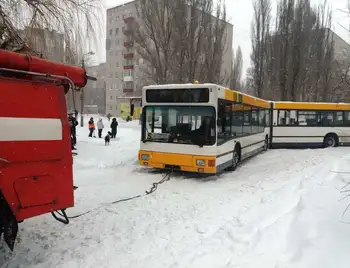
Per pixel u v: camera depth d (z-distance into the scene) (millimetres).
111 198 7730
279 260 3828
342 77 9453
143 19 25812
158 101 10195
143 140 10414
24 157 3875
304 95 32500
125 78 59625
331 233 4152
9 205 3732
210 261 4094
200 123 9641
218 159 9703
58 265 4223
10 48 7570
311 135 19000
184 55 25781
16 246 4793
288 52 31812
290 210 5570
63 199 4293
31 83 4039
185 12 25406
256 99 14625
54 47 9297
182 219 6023
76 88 4785
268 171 10844
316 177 7570
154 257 4414
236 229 5066
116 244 4898
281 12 32188
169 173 10680
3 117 3713
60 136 4270
